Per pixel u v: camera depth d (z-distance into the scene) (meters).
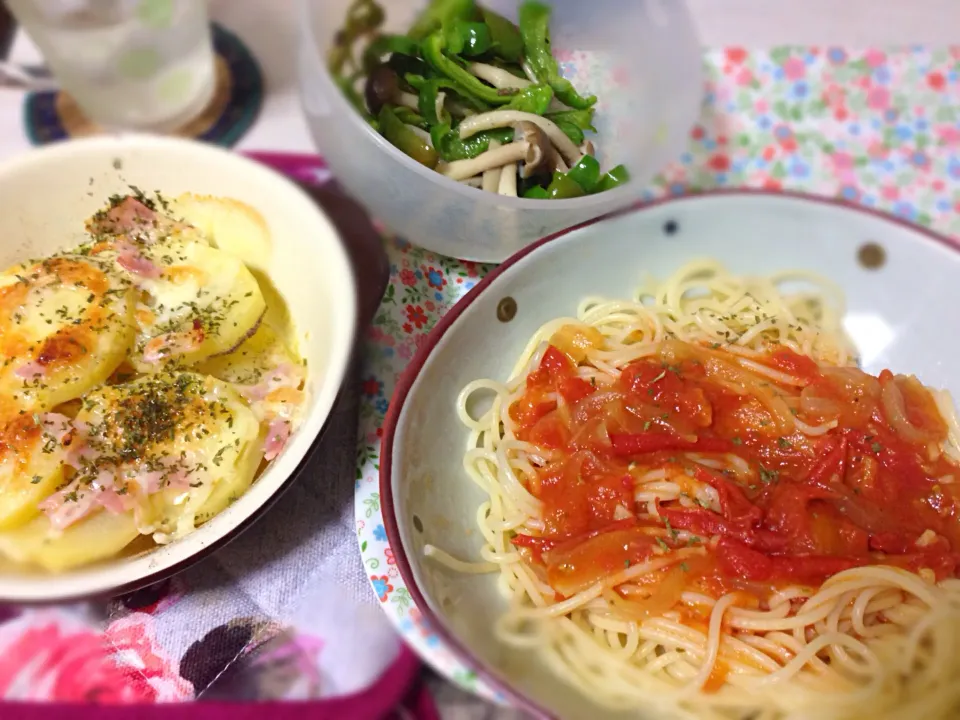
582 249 0.29
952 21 0.38
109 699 0.22
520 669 0.24
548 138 0.32
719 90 0.36
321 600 0.24
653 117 0.33
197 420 0.25
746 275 0.32
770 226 0.30
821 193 0.34
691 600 0.25
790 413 0.27
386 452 0.24
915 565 0.25
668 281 0.32
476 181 0.32
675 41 0.33
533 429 0.28
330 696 0.22
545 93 0.32
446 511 0.27
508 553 0.27
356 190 0.31
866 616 0.26
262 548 0.25
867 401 0.28
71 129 0.32
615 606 0.25
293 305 0.28
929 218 0.34
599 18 0.35
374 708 0.22
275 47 0.34
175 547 0.22
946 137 0.36
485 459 0.28
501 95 0.33
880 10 0.38
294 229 0.27
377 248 0.29
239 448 0.25
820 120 0.36
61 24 0.29
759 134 0.35
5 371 0.24
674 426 0.27
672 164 0.35
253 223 0.28
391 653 0.23
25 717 0.22
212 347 0.26
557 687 0.24
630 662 0.25
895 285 0.30
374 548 0.24
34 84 0.32
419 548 0.24
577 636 0.25
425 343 0.26
